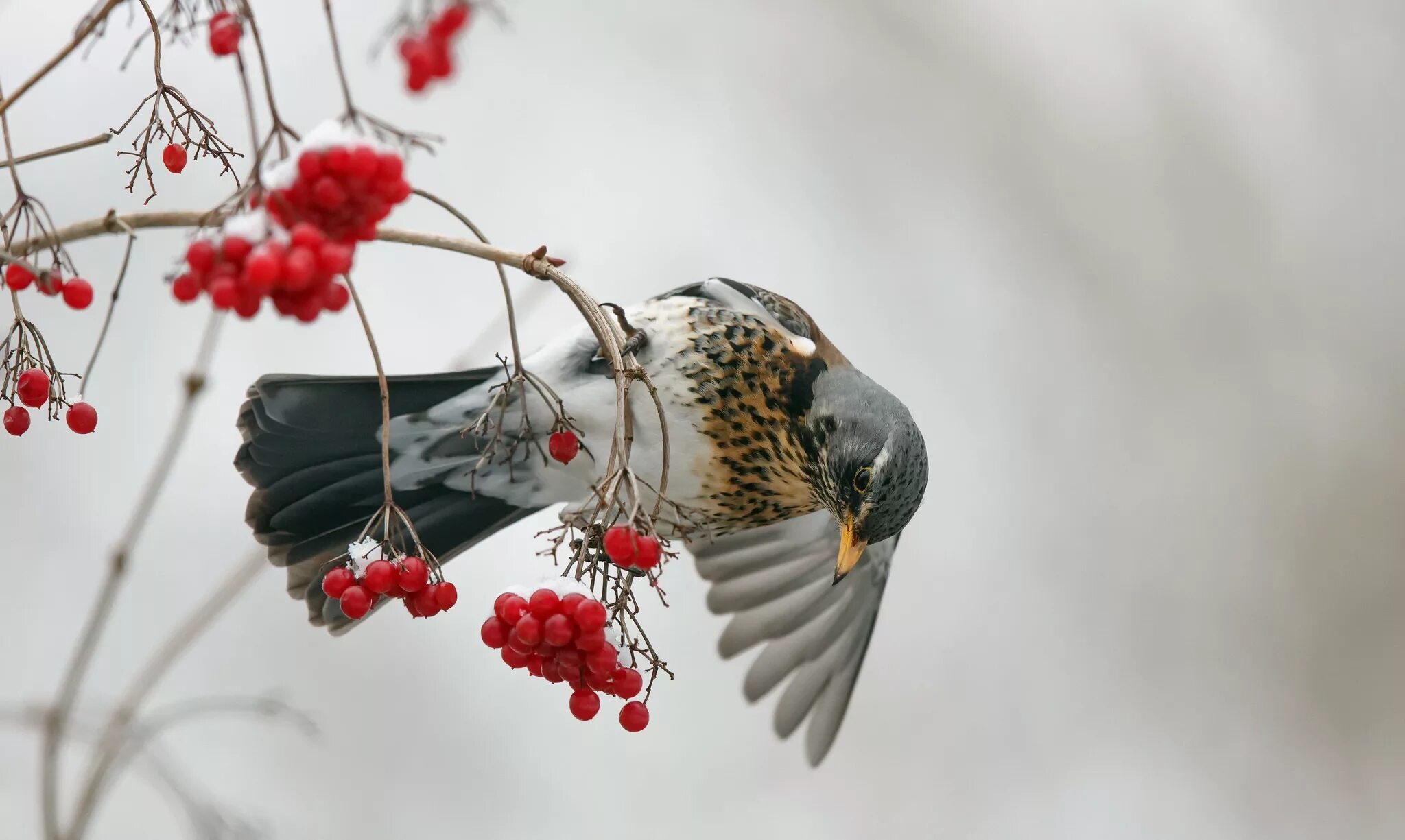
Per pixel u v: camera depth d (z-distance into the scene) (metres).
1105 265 19.03
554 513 15.27
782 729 12.73
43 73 5.98
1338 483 18.47
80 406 6.46
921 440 11.13
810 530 12.73
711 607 12.81
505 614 6.70
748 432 10.68
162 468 9.15
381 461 9.62
